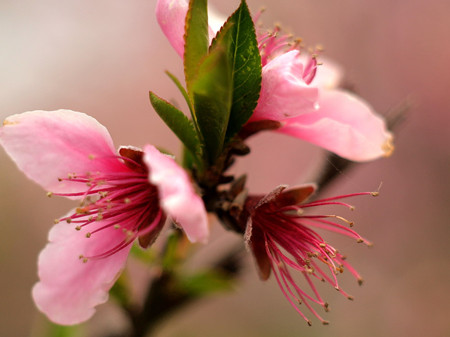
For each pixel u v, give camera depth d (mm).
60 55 437
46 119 211
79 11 445
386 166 451
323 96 228
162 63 451
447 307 415
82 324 234
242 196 214
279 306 399
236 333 385
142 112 444
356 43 469
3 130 210
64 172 212
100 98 438
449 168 447
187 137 210
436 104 454
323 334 398
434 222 444
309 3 467
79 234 216
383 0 470
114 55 447
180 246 231
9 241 374
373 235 442
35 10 438
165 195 198
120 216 217
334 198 216
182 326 368
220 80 202
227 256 234
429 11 465
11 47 427
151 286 231
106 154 214
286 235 217
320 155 234
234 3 437
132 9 454
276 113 210
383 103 460
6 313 363
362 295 419
